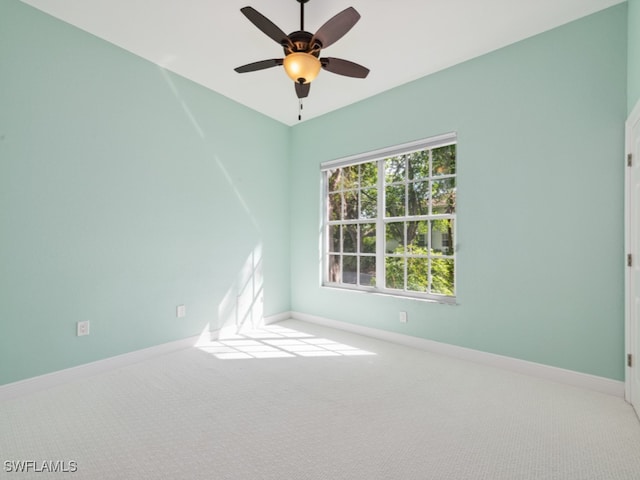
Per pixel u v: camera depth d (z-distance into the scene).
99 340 2.61
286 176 4.40
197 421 1.91
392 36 2.52
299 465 1.52
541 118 2.48
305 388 2.34
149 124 2.93
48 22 2.32
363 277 3.80
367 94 3.51
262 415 1.97
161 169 3.03
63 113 2.40
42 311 2.31
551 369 2.45
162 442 1.70
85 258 2.53
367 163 3.78
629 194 2.09
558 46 2.41
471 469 1.49
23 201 2.22
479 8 2.21
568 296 2.38
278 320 4.25
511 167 2.62
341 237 4.00
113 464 1.53
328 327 3.97
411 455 1.60
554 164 2.43
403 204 3.45
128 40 2.63
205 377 2.53
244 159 3.82
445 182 3.14
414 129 3.21
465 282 2.88
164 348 3.04
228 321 3.62
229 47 2.71
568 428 1.82
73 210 2.46
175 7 2.23
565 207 2.38
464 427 1.84
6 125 2.14
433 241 3.22
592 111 2.28
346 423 1.88
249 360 2.88
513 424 1.87
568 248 2.38
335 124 3.92
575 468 1.50
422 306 3.15
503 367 2.67
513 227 2.62
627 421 1.89
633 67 2.00
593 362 2.29
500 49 2.68
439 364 2.78
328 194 4.16
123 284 2.76
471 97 2.84
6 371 2.15
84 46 2.51
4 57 2.13
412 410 2.03
